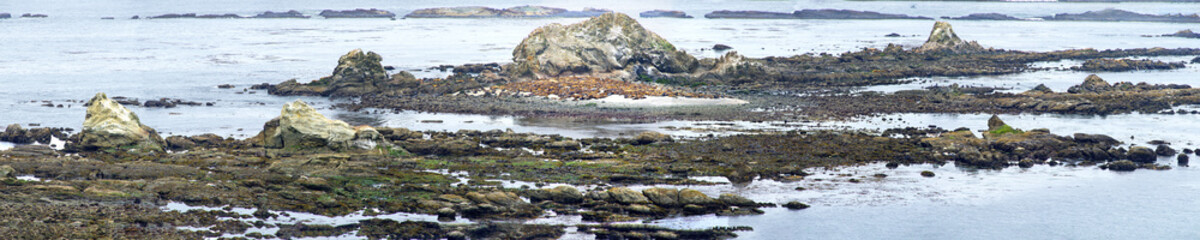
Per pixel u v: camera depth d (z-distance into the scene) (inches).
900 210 2891.2
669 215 2738.7
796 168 3353.8
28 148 3597.4
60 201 2711.6
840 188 3122.5
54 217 2532.0
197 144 3890.3
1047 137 3905.0
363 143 3585.1
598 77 6422.2
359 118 4793.3
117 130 3651.6
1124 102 5310.0
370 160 3437.5
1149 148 3634.4
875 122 4601.4
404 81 6013.8
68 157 3417.8
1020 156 3646.7
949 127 4490.7
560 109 4987.7
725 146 3742.6
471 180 3115.2
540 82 5959.6
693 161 3481.8
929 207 2933.1
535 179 3159.5
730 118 4685.0
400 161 3422.7
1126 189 3186.5
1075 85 6481.3
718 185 3120.1
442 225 2586.1
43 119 4830.2
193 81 6850.4
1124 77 7391.7
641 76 6579.7
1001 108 5172.2
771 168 3346.5
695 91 5821.9
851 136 4069.9
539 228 2578.7
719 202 2827.3
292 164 3257.9
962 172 3395.7
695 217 2728.8
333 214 2689.5
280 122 3639.3
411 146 3654.0
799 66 7854.3
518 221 2645.2
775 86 6294.3
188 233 2444.6
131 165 3196.4
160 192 2849.4
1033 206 2974.9
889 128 4389.8
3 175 2947.8
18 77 7121.1
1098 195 3107.8
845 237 2615.7
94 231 2415.1
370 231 2524.6
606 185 3075.8
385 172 3198.8
